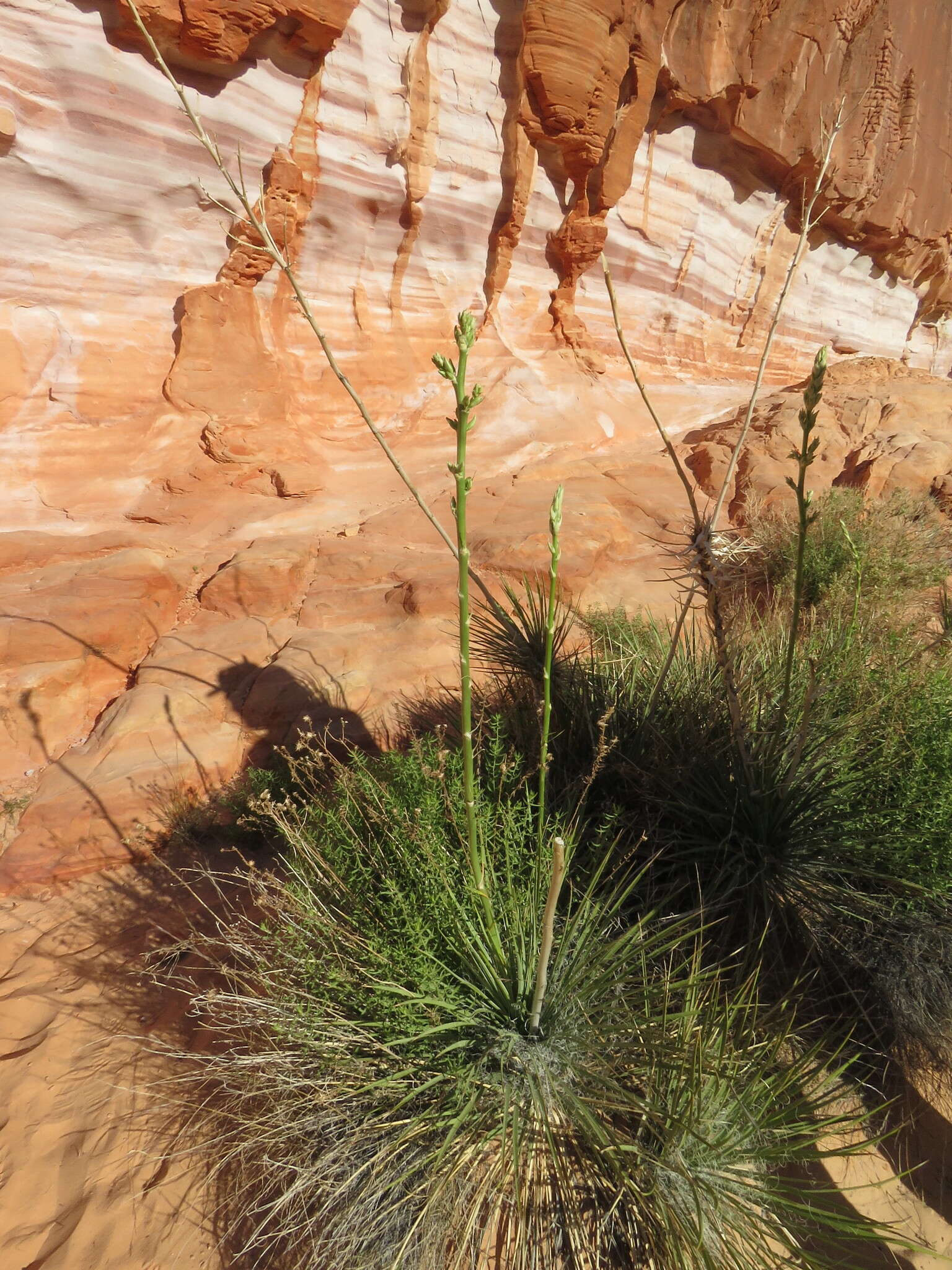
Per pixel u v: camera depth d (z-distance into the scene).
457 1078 1.94
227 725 4.50
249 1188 2.21
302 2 7.57
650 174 12.19
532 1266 1.80
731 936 2.59
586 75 9.69
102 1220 2.19
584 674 3.48
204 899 3.45
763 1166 1.97
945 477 7.59
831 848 2.56
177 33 7.17
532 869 2.28
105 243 7.70
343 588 5.90
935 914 2.52
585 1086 1.93
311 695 4.63
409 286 10.15
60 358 7.55
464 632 1.43
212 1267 2.05
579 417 10.52
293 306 9.13
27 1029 2.85
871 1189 2.12
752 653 3.65
